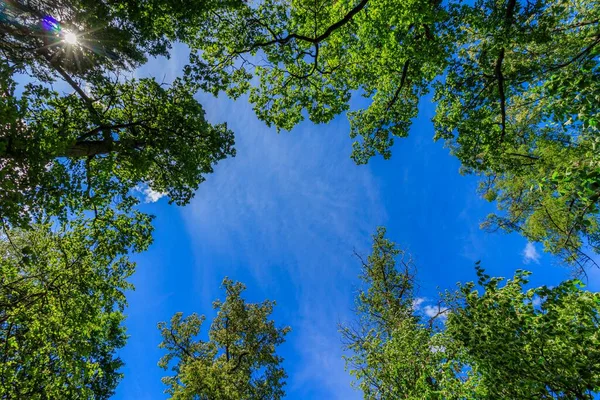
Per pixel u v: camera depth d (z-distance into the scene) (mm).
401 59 10211
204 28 11539
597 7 10594
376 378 8031
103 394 15547
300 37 10820
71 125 9094
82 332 10305
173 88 10375
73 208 9016
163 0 8555
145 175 11391
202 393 13570
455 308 6035
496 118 14633
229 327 18094
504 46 9406
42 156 6285
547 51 11594
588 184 3689
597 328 3992
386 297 12492
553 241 13453
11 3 7207
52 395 9672
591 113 4062
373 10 8750
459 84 12719
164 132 10281
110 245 10977
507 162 14336
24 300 9453
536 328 4332
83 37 8477
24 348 9609
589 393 4156
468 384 5234
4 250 9828
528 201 15055
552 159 13133
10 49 7805
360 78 12516
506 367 4500
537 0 8938
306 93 13180
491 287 4891
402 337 7852
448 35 9789
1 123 5602
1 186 5652
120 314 14867
